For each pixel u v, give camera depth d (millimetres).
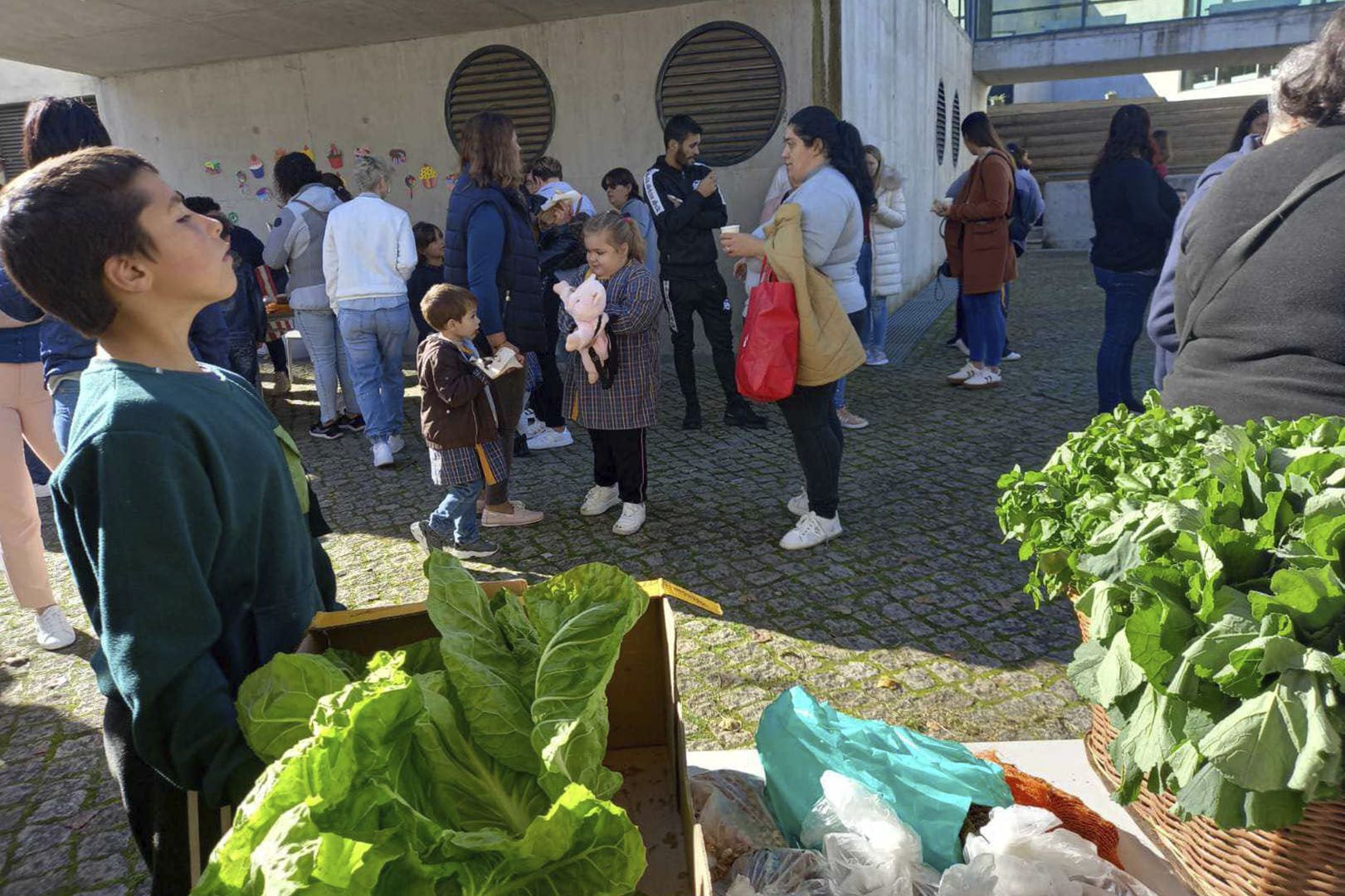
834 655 3223
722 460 5332
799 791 1540
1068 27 16484
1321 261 1602
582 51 7547
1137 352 7949
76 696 3232
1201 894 1480
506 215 4414
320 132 8492
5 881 2375
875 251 7203
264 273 6852
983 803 1506
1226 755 1163
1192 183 15531
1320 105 1675
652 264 6738
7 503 3379
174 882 1346
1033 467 5012
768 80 7141
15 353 3271
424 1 6633
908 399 6531
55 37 7121
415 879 944
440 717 1154
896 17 9258
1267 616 1223
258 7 6547
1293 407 1645
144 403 1166
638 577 3896
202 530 1192
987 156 6281
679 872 1451
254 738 1145
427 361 3879
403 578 4023
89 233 1170
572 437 5863
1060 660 3133
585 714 1164
